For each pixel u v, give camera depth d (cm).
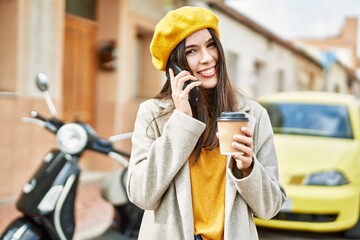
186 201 157
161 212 163
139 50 887
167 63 171
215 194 162
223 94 166
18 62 542
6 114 528
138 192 161
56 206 289
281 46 1677
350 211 454
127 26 768
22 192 295
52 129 308
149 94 890
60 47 604
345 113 566
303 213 450
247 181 151
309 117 568
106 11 744
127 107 781
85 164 741
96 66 745
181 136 154
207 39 165
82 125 306
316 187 452
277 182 167
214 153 164
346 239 473
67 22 675
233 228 157
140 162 166
